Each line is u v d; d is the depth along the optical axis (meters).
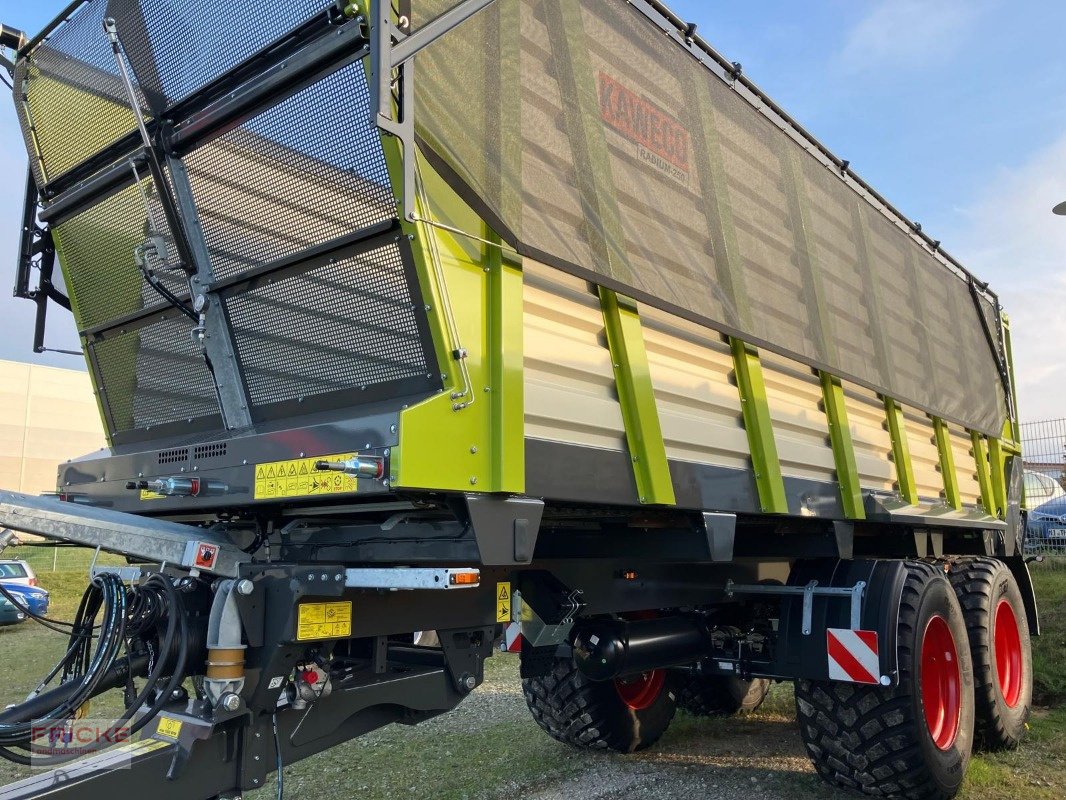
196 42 2.74
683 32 3.47
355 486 2.14
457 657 2.75
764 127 3.98
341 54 2.35
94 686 2.26
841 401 4.25
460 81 2.33
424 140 2.18
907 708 3.63
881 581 3.84
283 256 2.62
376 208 2.33
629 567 3.51
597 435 2.75
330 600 2.38
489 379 2.36
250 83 2.59
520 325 2.44
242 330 2.87
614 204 2.88
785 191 4.06
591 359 2.76
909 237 5.56
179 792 2.12
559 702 4.49
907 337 5.20
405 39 2.09
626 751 4.66
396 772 4.38
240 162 2.71
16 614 10.45
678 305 3.10
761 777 4.27
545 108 2.65
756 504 3.50
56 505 2.36
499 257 2.42
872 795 3.81
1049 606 8.12
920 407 5.18
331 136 2.41
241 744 2.25
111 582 2.39
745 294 3.55
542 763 4.52
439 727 5.34
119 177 3.08
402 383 2.40
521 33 2.60
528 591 3.13
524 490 2.37
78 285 3.50
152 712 2.21
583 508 3.01
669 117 3.27
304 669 2.38
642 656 3.70
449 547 2.40
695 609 4.28
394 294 2.35
